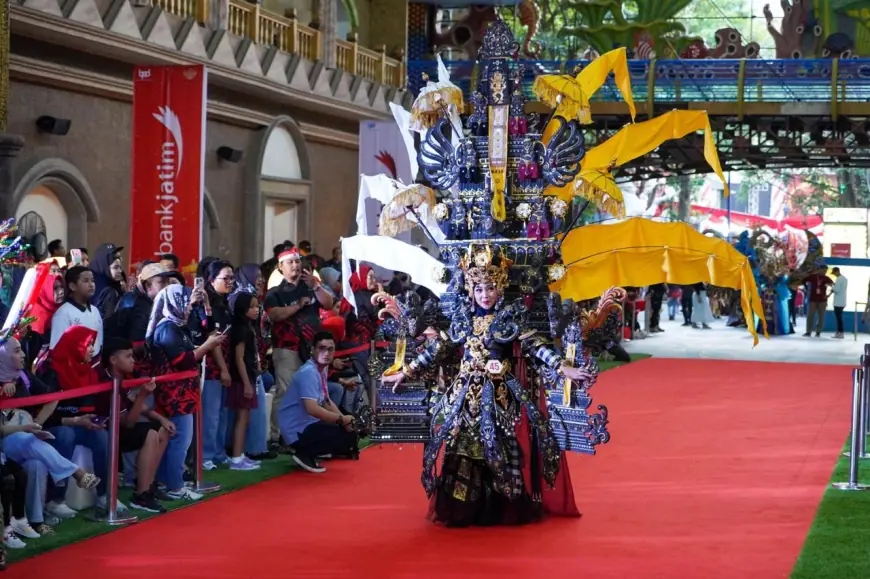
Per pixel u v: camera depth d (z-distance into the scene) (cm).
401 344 847
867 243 3597
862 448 1159
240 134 2189
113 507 806
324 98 2338
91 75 1689
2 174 1040
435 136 863
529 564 709
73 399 826
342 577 677
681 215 5047
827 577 683
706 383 1812
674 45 2892
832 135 2580
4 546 705
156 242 1219
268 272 1405
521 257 843
